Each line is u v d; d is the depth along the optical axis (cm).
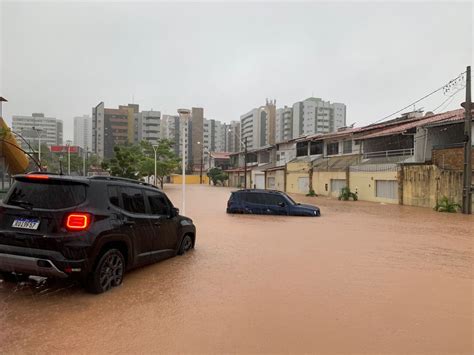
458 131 2686
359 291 605
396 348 403
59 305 505
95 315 474
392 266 787
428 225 1527
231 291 591
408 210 2256
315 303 542
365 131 3544
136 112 11369
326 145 4256
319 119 10869
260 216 1809
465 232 1325
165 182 9369
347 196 3203
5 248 512
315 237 1167
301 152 4844
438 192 2386
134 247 623
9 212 528
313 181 4056
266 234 1216
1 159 2131
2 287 572
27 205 524
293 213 1842
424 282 665
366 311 513
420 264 809
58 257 496
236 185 6762
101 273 551
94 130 10575
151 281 633
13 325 439
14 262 510
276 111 12081
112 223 561
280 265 777
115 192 598
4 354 370
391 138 3183
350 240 1119
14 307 495
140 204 665
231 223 1516
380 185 2986
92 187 551
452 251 961
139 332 429
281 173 4869
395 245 1045
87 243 511
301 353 387
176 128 11994
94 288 545
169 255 776
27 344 392
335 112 11000
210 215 1836
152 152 5719
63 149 6738
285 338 422
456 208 2169
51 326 438
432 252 945
